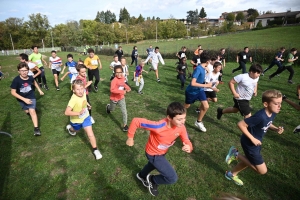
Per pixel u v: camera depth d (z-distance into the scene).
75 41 60.88
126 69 7.84
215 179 3.24
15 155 3.87
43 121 5.33
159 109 6.18
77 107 3.53
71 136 4.55
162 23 77.38
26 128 4.95
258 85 8.75
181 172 3.40
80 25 73.56
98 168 3.50
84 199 2.89
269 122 2.69
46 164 3.61
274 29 52.66
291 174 3.33
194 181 3.21
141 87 7.67
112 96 4.74
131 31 74.50
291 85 8.69
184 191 3.02
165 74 11.77
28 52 46.78
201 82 4.52
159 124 2.41
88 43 69.00
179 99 7.09
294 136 4.45
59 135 4.59
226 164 3.60
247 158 2.89
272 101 2.50
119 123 5.22
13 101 7.06
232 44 32.84
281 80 9.63
